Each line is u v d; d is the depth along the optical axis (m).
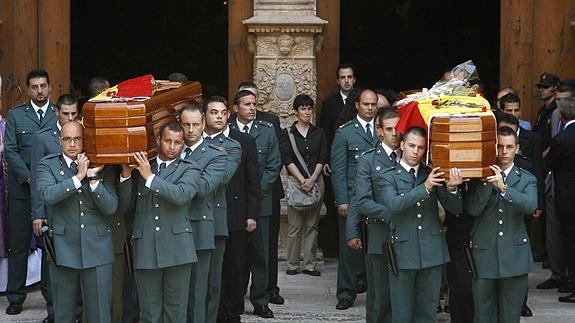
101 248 12.65
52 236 12.69
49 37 19.14
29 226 15.88
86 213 12.59
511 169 12.80
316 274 18.38
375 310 13.62
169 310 12.78
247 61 19.23
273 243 16.19
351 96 16.86
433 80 26.42
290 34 18.70
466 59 26.31
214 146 13.29
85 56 27.69
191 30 28.08
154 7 27.97
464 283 13.52
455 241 13.45
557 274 17.39
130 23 27.89
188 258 12.58
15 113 16.16
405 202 12.36
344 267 15.97
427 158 12.35
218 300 14.00
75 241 12.58
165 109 12.98
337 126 17.09
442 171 12.00
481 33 26.27
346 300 16.03
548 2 19.17
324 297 16.84
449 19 26.47
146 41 27.97
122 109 11.91
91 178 12.18
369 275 13.80
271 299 16.34
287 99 18.78
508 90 17.11
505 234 12.78
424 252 12.69
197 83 14.30
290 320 15.36
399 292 12.84
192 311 13.31
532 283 17.95
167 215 12.54
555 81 18.16
